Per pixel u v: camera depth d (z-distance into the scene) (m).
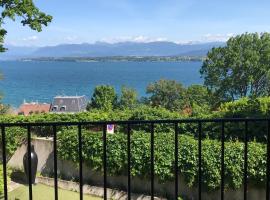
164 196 14.39
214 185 13.23
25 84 188.88
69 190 16.44
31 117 19.23
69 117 18.28
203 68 60.31
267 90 58.22
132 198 14.96
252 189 12.91
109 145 15.55
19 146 18.83
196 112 17.62
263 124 13.55
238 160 12.86
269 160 3.85
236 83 58.06
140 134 15.37
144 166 14.65
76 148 16.50
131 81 191.62
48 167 17.66
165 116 16.86
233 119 3.62
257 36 58.53
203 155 13.41
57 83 193.50
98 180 16.16
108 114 18.19
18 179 17.44
